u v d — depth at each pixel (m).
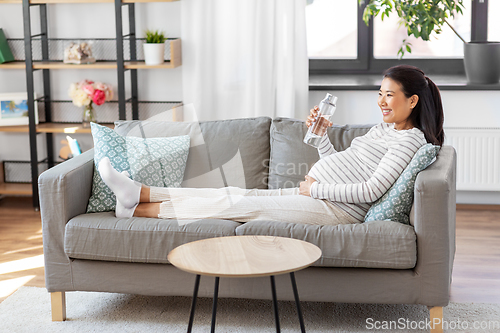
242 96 3.90
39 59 4.12
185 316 2.38
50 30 4.08
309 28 4.18
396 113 2.37
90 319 2.37
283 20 3.71
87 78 4.14
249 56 3.77
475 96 3.75
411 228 2.11
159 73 4.07
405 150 2.28
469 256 3.01
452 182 2.33
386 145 2.41
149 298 2.57
